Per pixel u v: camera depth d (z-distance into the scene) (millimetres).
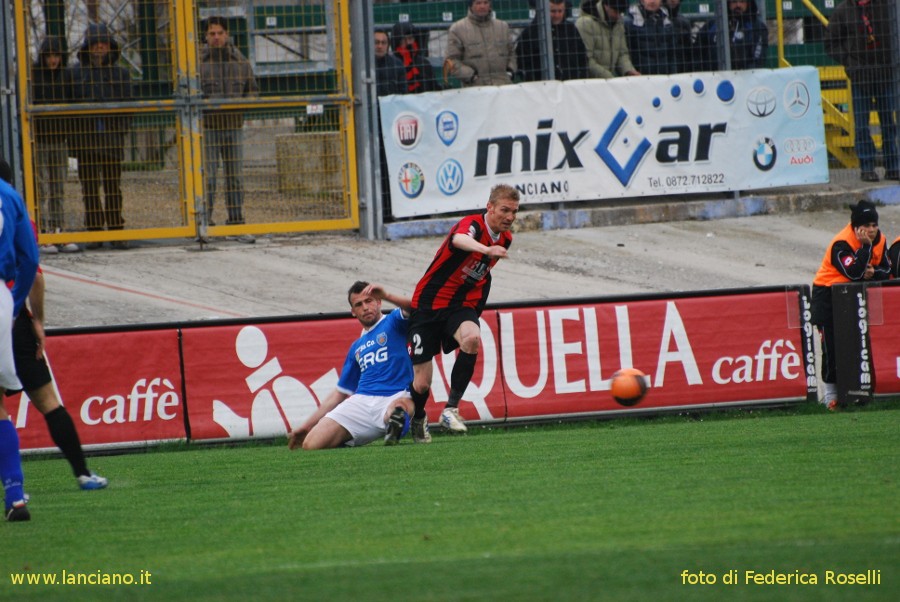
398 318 29906
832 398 36188
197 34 51875
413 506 18297
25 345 21500
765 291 35812
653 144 56906
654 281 49906
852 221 35938
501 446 27531
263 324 33656
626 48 57375
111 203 51719
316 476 22891
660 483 19734
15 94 50438
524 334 34562
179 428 33125
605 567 13352
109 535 16953
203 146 52344
